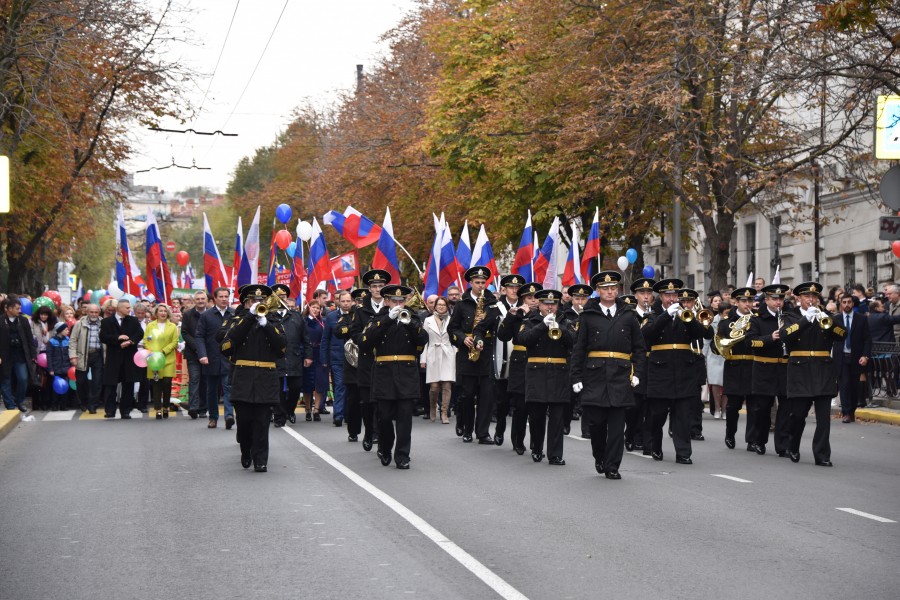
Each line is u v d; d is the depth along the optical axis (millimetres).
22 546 8922
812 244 38344
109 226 64625
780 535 9312
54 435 17609
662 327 14281
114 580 7766
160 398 20953
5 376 21125
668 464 14258
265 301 13023
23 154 29625
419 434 18125
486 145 33906
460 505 10789
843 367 20422
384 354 13562
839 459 14914
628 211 32594
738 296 15945
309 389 20500
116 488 11938
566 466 13852
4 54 24688
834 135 31609
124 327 21062
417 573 7926
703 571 7980
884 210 32781
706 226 28125
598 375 12750
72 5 25688
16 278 30453
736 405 16188
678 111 26062
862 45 21094
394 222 45250
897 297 22344
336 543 8977
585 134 27594
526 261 22156
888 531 9539
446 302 18344
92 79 27281
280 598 7254
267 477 12750
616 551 8648
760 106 27875
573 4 29688
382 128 44500
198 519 10062
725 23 26750
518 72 33250
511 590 7418
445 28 37094
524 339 13875
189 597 7293
